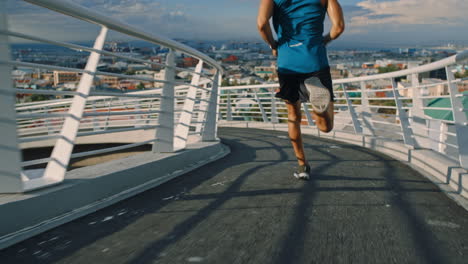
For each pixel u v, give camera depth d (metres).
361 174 4.87
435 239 2.54
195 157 5.79
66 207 2.94
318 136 11.30
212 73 7.82
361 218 2.97
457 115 4.31
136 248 2.32
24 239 2.44
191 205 3.34
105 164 4.09
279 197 3.61
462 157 4.21
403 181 4.47
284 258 2.19
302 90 3.77
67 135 3.08
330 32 3.67
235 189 3.96
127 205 3.34
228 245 2.38
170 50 4.96
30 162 2.75
